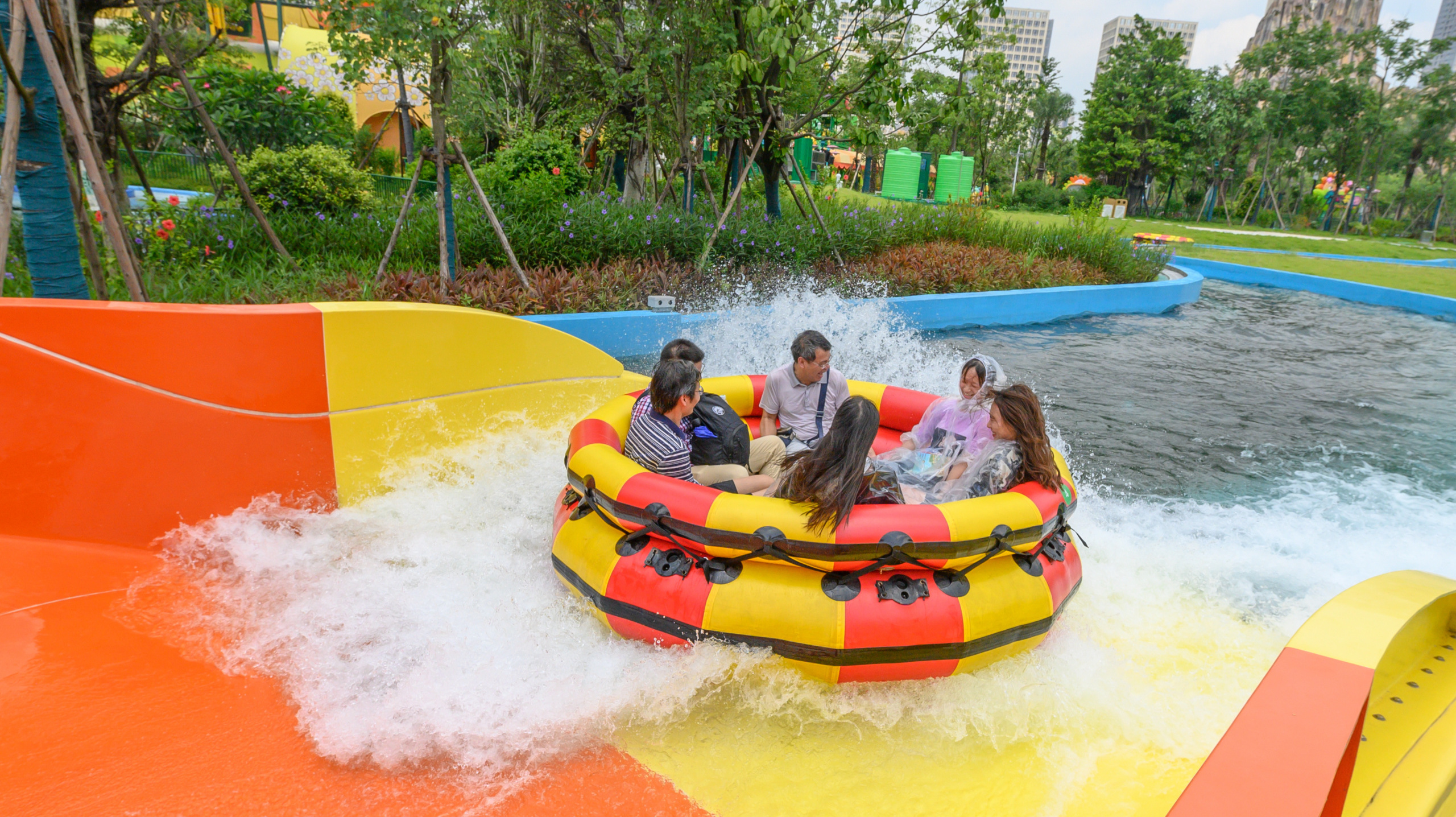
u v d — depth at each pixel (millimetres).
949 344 10195
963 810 2578
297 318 3889
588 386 5309
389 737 2637
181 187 14086
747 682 3051
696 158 13727
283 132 14062
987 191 27500
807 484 2945
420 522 4191
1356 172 54656
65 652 2854
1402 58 51438
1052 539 3453
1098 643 3641
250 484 3947
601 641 3266
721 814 2486
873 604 2930
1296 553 4820
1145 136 58406
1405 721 1735
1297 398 8539
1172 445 6789
